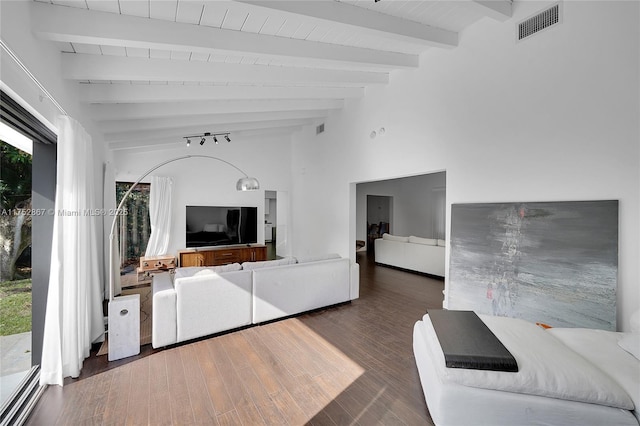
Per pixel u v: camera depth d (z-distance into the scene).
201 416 1.90
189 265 6.05
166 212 6.18
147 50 2.74
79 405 1.99
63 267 2.24
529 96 2.98
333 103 5.64
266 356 2.65
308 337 3.05
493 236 3.25
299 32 3.02
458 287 3.59
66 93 2.63
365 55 3.68
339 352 2.73
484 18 3.35
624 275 2.39
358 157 5.37
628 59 2.36
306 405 2.01
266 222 11.49
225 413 1.92
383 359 2.61
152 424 1.83
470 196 3.54
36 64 1.96
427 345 2.10
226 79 3.29
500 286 3.16
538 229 2.88
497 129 3.26
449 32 3.56
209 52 2.73
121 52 2.71
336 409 1.97
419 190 9.34
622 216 2.40
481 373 1.65
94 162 3.74
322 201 6.46
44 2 1.96
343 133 5.76
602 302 2.45
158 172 6.21
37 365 2.40
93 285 2.90
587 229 2.55
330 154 6.17
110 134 4.62
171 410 1.95
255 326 3.33
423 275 5.92
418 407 1.99
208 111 4.36
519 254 3.01
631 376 1.60
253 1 2.21
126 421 1.85
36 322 2.42
